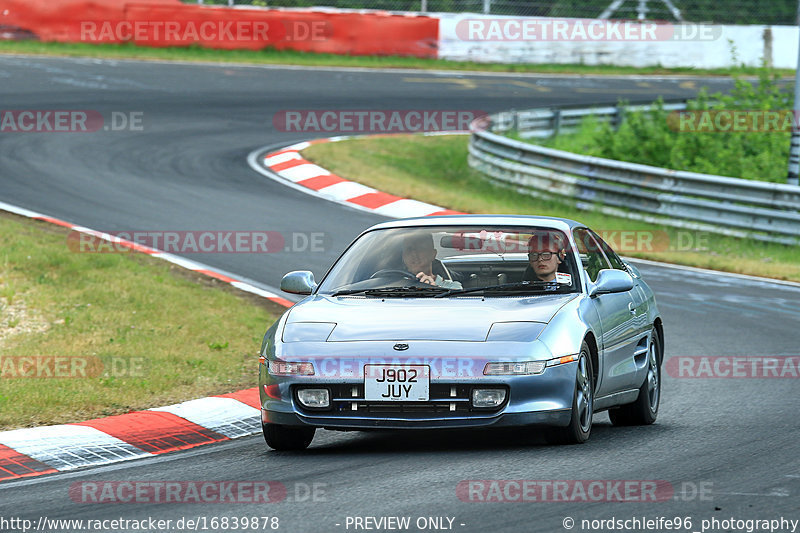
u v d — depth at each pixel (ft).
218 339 127.24
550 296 85.15
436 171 281.13
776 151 286.66
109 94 327.67
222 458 81.25
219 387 108.06
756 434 85.71
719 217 217.77
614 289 87.30
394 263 90.33
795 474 70.54
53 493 70.69
